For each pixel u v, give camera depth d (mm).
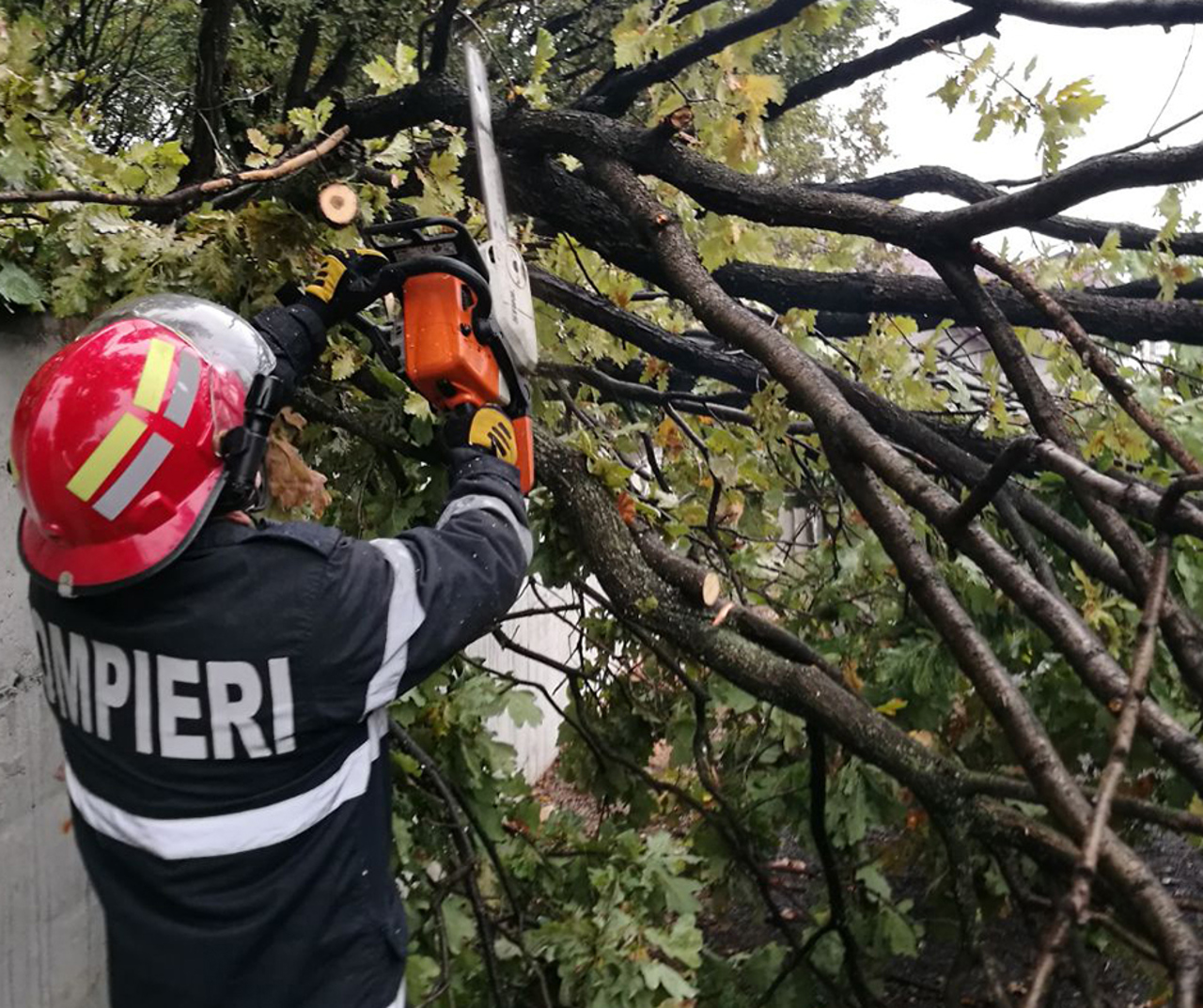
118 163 2068
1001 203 2104
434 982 2732
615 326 2980
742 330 2008
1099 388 3080
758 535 3795
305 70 5461
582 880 3268
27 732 2432
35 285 2213
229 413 1393
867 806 3174
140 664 1306
